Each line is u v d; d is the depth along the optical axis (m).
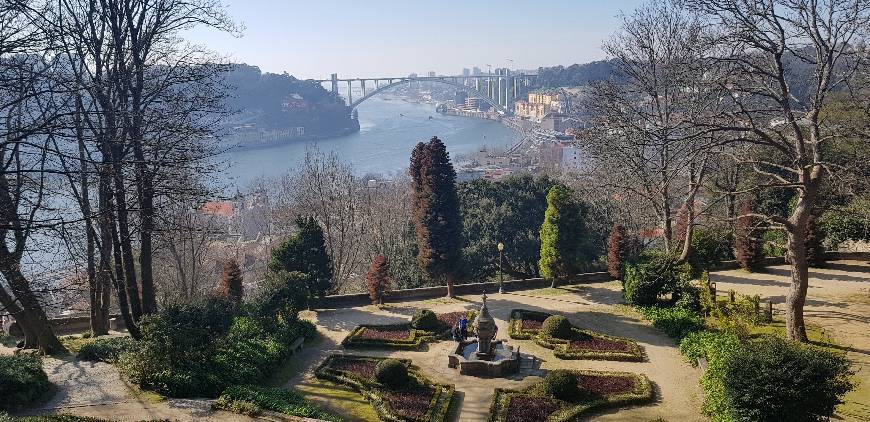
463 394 21.97
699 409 20.19
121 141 20.06
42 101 19.92
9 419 14.98
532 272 48.34
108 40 23.06
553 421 19.47
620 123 28.75
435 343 27.48
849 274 35.19
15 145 19.09
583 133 34.62
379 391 21.81
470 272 45.00
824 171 23.30
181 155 21.33
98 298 28.23
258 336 25.77
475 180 52.25
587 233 39.12
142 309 24.22
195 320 20.94
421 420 19.61
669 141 22.38
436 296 36.38
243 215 69.06
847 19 21.05
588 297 34.09
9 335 28.52
